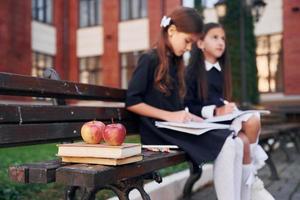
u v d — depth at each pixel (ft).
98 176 4.63
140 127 8.75
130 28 59.77
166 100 8.59
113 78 60.80
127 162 5.25
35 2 58.80
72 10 64.23
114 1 60.95
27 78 6.75
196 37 8.50
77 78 63.87
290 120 46.44
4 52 50.01
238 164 7.62
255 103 39.06
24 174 4.90
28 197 9.90
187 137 7.82
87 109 8.00
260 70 50.90
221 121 8.47
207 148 7.54
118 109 9.00
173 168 14.94
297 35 48.34
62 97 7.80
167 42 8.64
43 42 59.93
